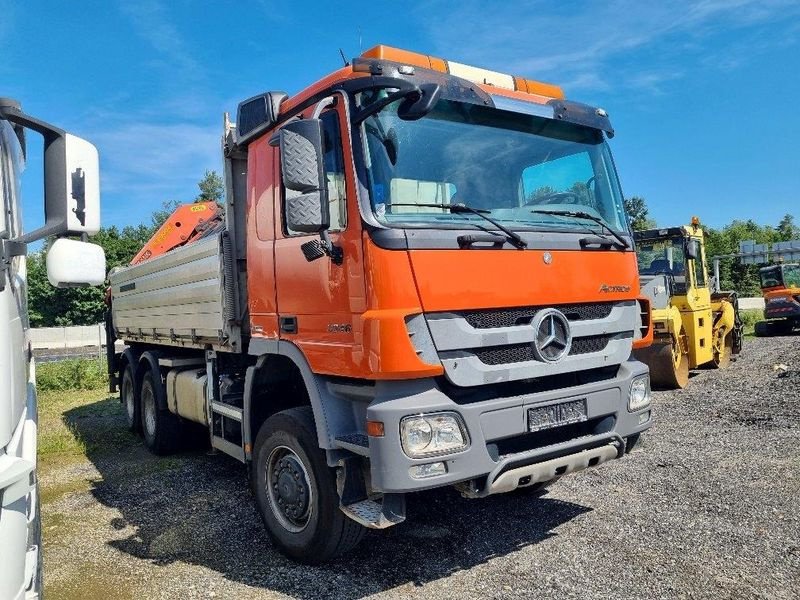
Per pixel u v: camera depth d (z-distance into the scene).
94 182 2.44
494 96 4.17
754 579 3.78
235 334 5.34
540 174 4.34
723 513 4.80
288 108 4.35
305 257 4.04
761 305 36.41
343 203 3.69
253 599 3.80
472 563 4.15
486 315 3.68
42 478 6.79
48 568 4.38
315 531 4.01
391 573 4.06
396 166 3.68
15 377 2.41
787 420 7.67
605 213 4.69
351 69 3.83
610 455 4.14
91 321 38.59
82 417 10.46
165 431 7.36
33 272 34.31
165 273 6.88
